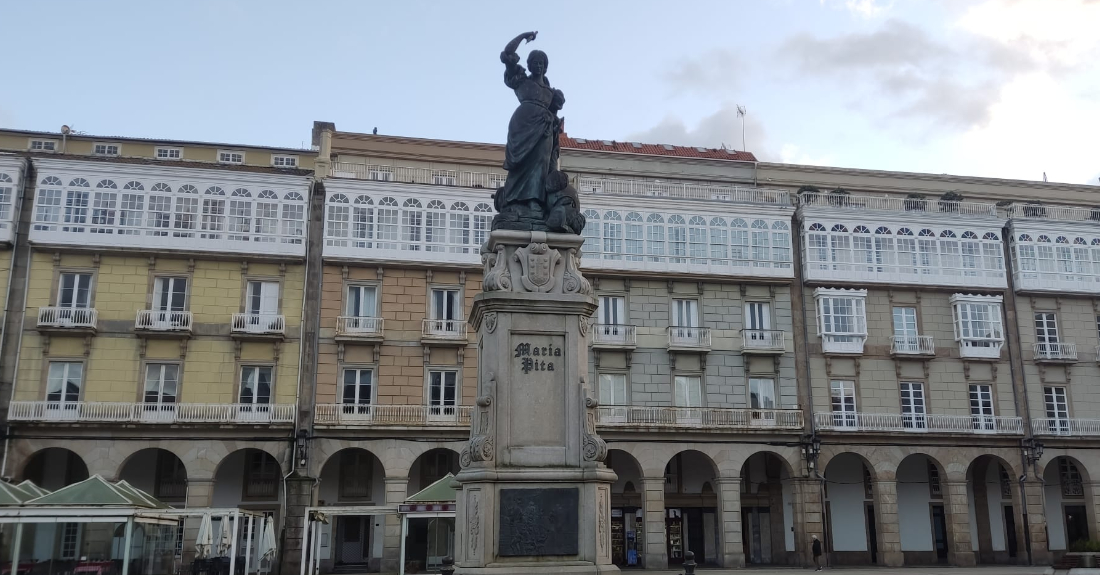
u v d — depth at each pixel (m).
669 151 49.41
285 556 33.75
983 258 43.25
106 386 35.16
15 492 21.14
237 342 36.44
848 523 41.25
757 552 40.69
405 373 37.41
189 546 34.31
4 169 35.84
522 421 12.38
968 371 41.97
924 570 35.84
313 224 38.25
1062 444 41.25
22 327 34.94
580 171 45.62
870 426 40.06
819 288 41.44
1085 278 43.72
